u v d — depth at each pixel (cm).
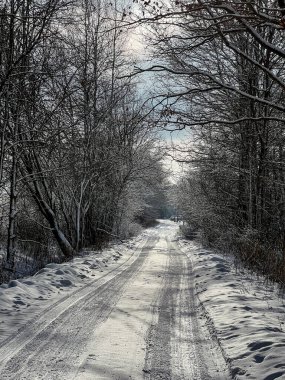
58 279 1124
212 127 1628
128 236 3584
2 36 1284
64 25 1347
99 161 1989
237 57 1302
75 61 1502
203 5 456
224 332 652
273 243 1534
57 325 708
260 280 1178
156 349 599
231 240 1855
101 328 698
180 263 1798
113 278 1286
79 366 518
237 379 469
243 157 1694
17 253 1853
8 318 738
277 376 450
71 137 1747
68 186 1939
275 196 1700
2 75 1283
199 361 552
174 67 988
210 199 2048
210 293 993
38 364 523
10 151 1427
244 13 466
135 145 2759
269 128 1492
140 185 3422
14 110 1407
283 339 575
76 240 1961
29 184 1722
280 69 1294
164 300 958
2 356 550
